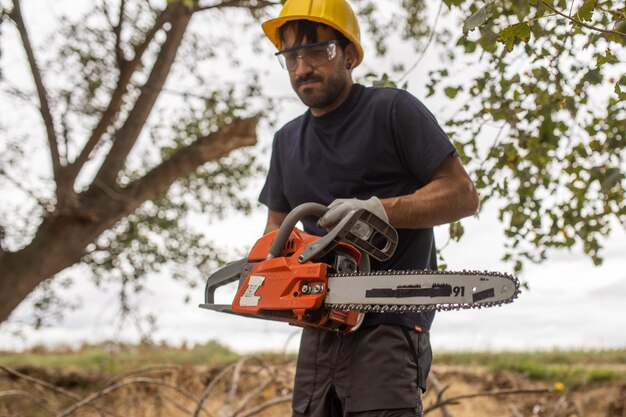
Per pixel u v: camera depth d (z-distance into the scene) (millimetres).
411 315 2240
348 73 2422
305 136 2512
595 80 2973
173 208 9961
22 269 7855
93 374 9156
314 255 2078
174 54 9031
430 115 2314
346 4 2432
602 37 2492
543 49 2980
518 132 3361
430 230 2379
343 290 2033
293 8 2404
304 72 2340
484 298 1804
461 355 10922
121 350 10797
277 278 2160
